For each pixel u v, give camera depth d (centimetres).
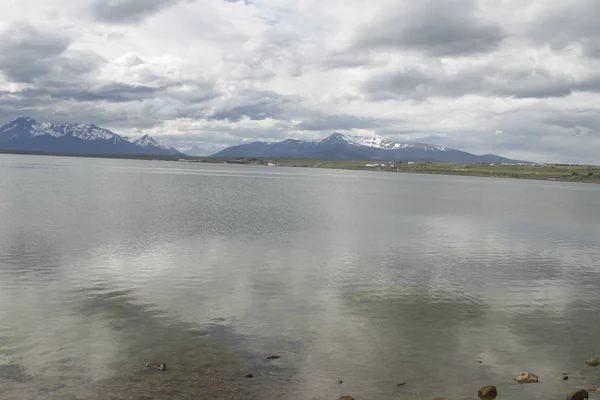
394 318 3180
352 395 2148
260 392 2145
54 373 2280
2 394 2062
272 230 6831
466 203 13225
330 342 2747
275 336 2817
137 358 2470
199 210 9181
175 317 3091
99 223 7012
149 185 16575
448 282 4150
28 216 7469
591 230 8031
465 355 2617
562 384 2303
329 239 6225
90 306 3259
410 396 2153
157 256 4847
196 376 2283
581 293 3916
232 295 3603
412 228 7575
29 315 3050
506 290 3941
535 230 7806
